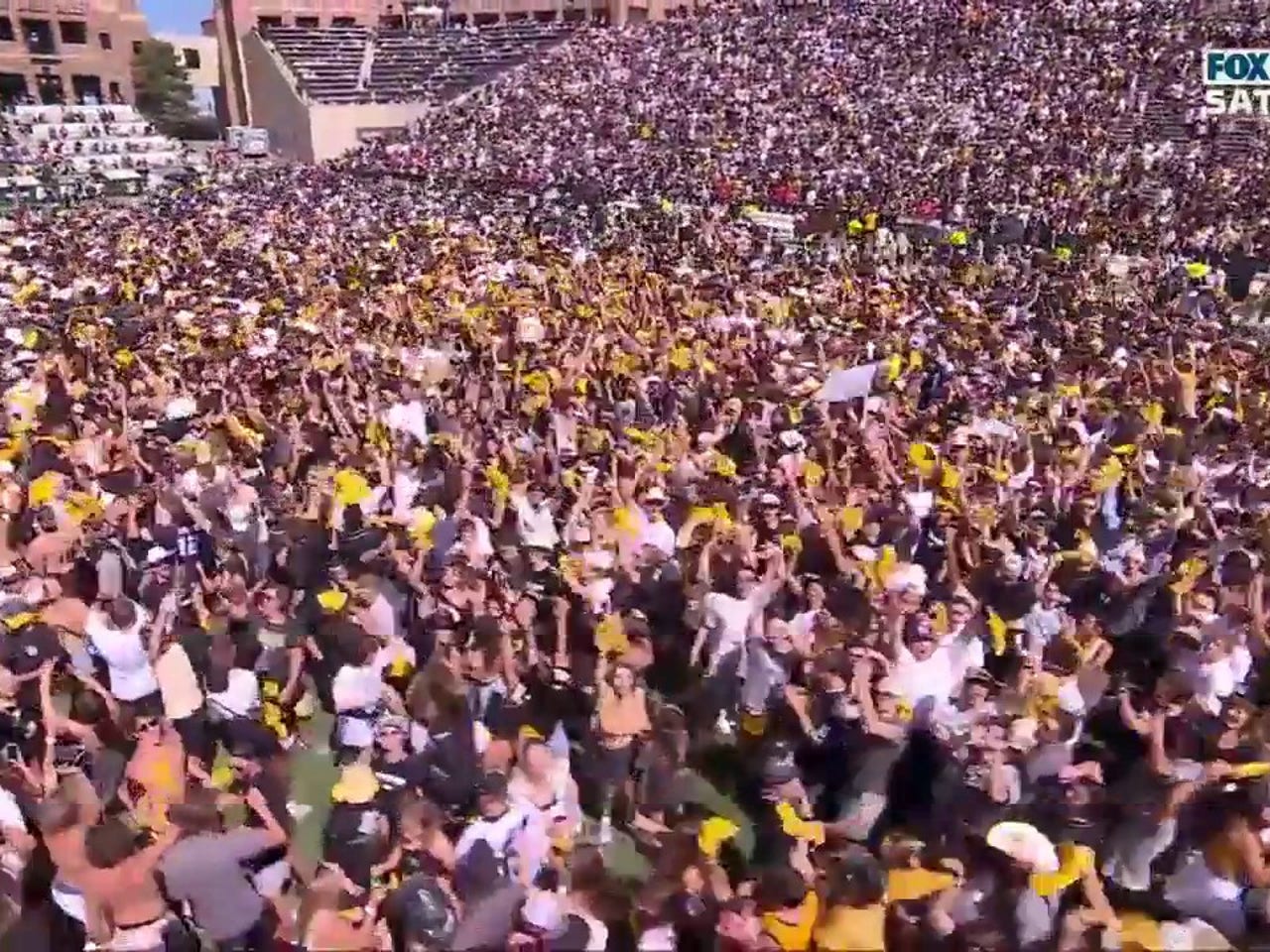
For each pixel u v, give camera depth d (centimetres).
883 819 1016
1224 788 914
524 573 1279
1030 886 794
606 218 4253
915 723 1017
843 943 759
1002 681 1125
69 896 767
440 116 6706
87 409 1820
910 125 5241
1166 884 902
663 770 1040
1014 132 4972
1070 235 3703
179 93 9231
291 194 4806
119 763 959
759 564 1272
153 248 3375
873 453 1605
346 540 1420
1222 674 1091
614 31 7481
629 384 1983
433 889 793
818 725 1066
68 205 5034
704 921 793
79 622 1135
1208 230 3650
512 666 1107
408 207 4378
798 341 2269
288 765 1087
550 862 851
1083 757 1055
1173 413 1905
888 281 2956
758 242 3731
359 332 2405
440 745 956
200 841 789
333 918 750
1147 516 1435
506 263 3228
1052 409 1848
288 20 8244
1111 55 5528
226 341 2262
